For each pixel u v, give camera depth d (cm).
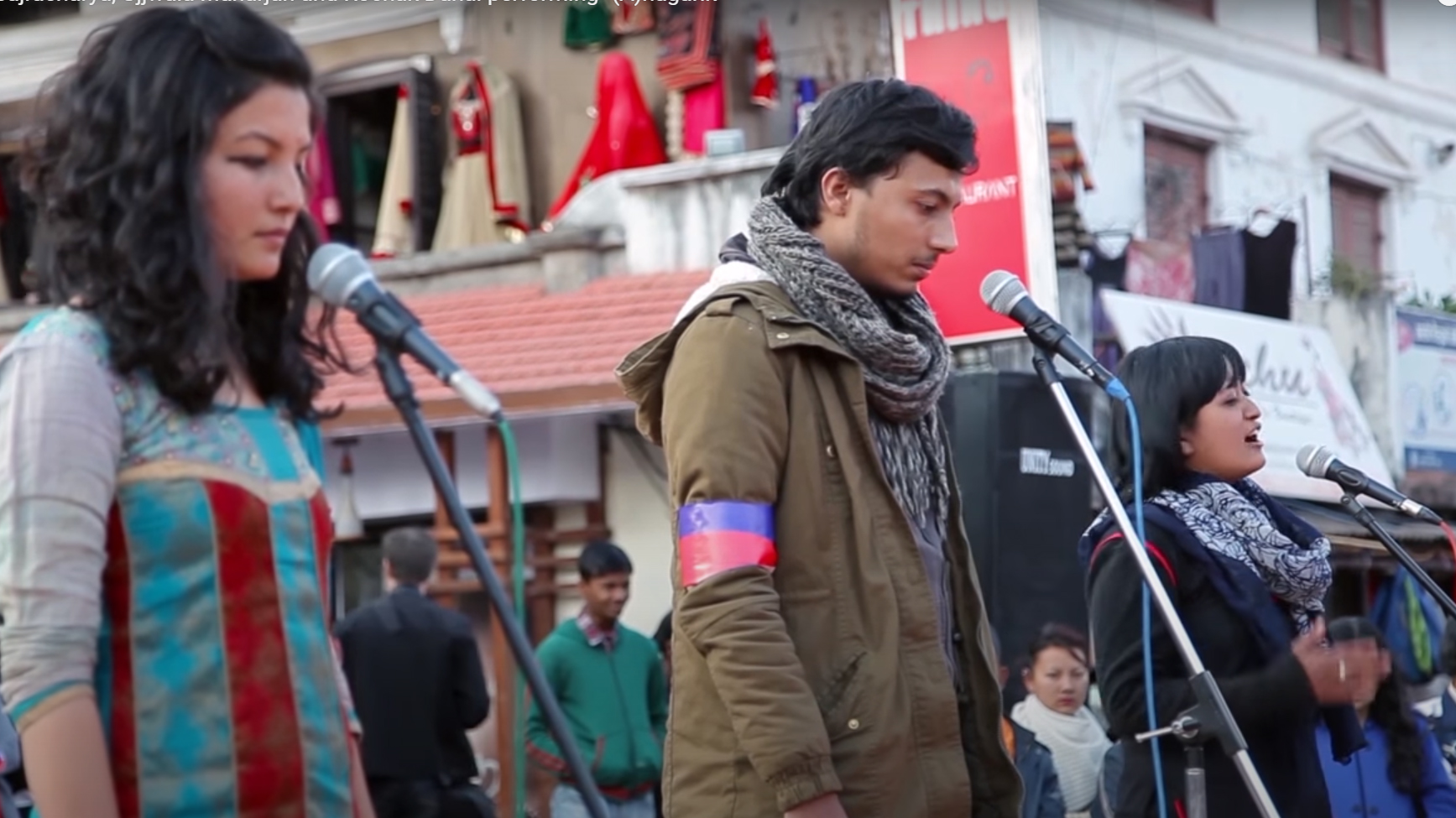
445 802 683
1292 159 1143
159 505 243
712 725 313
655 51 1124
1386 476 1052
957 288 936
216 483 246
